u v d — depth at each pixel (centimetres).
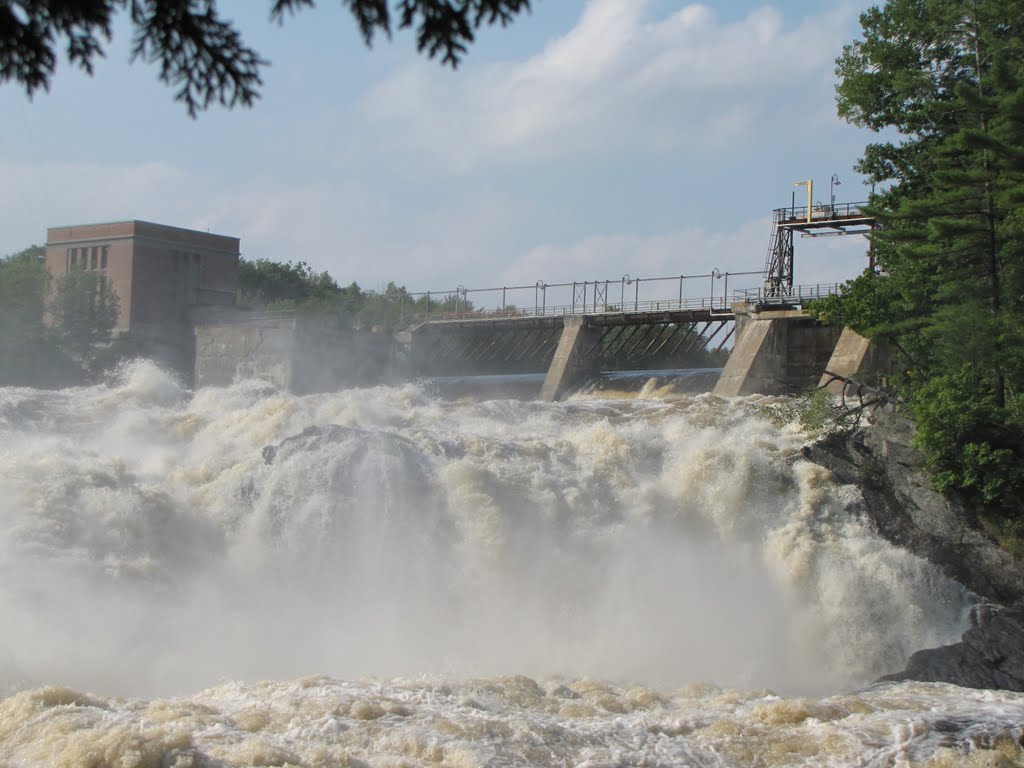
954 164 4650
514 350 9231
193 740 1473
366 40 899
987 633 3044
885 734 1745
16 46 868
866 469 3694
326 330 8125
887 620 3114
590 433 3522
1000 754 1677
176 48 901
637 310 7675
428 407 4400
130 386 4316
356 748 1530
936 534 3547
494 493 3106
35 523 2591
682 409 4562
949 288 4291
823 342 6756
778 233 7212
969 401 3678
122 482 2927
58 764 1338
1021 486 3575
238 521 2959
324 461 3042
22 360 8262
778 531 3272
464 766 1477
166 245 9338
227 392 4288
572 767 1540
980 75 4659
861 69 5122
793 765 1631
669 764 1591
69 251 9494
